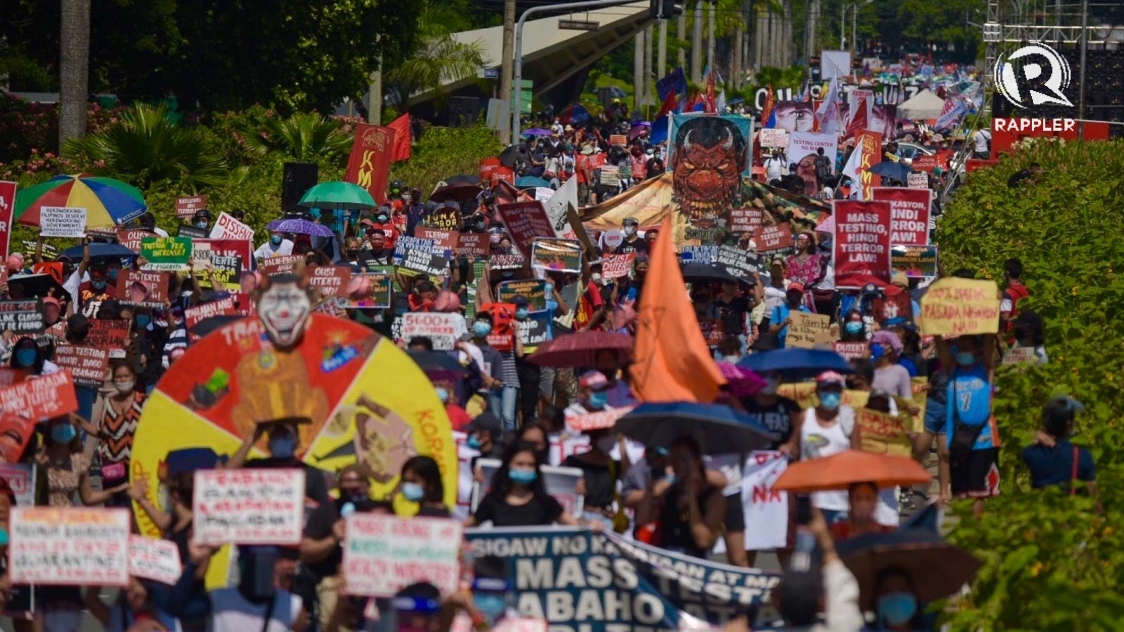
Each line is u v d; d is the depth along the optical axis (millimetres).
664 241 30688
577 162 121938
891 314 50125
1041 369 36750
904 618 21766
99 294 56219
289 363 28906
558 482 28766
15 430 29547
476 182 94750
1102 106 150500
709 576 24469
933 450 47250
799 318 52250
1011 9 169125
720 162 75125
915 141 189125
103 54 114250
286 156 109938
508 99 138875
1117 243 60688
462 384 39406
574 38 193625
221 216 62875
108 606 26469
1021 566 22219
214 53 119125
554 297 54062
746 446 27766
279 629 24328
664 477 26984
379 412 28891
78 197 63031
